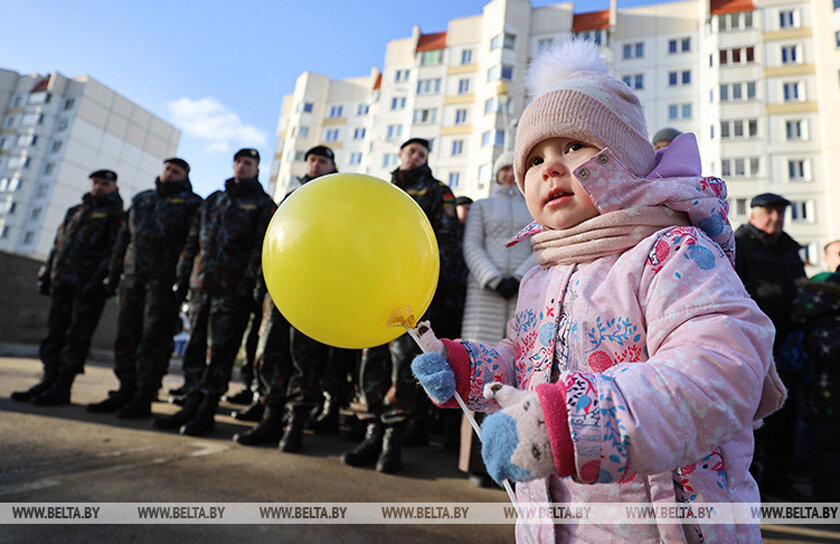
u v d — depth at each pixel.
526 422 0.58
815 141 21.45
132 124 41.16
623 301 0.77
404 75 30.66
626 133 0.87
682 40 24.94
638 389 0.58
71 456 2.19
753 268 2.95
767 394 0.71
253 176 3.28
